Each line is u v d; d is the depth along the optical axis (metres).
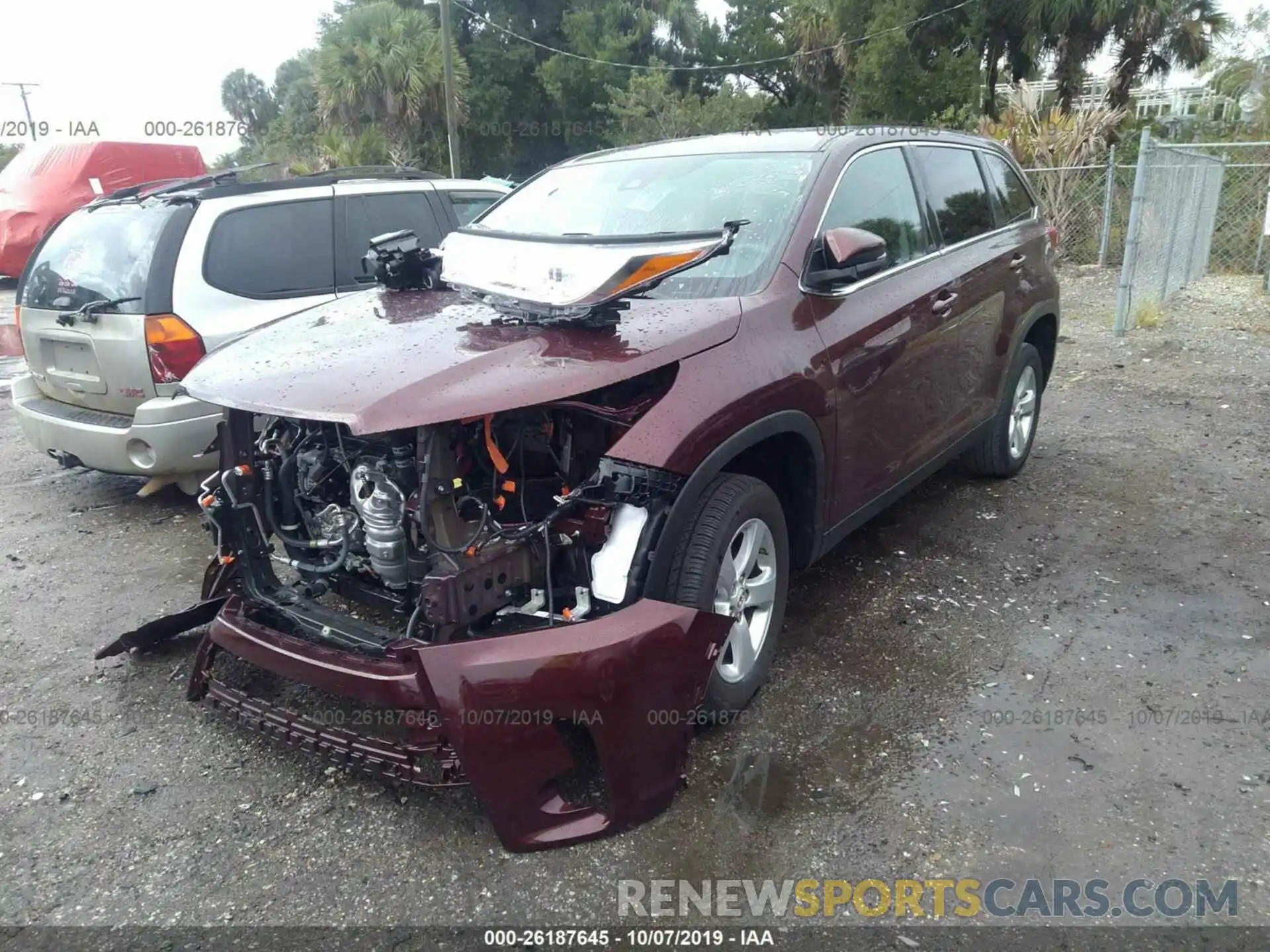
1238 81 22.31
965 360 4.51
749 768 3.03
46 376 5.42
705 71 36.47
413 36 25.92
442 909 2.51
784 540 3.37
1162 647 3.72
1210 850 2.66
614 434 2.79
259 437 3.41
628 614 2.72
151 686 3.65
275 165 6.07
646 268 2.73
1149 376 7.95
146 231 5.03
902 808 2.85
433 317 3.21
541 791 2.65
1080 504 5.19
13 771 3.14
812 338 3.37
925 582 4.30
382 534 2.75
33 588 4.55
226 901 2.56
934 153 4.60
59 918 2.51
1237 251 13.86
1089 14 20.22
